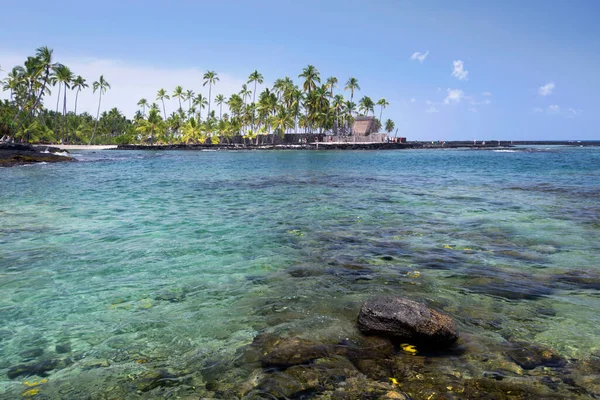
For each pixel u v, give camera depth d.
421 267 7.29
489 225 10.89
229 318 5.20
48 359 4.24
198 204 14.86
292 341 4.43
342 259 7.82
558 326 4.85
